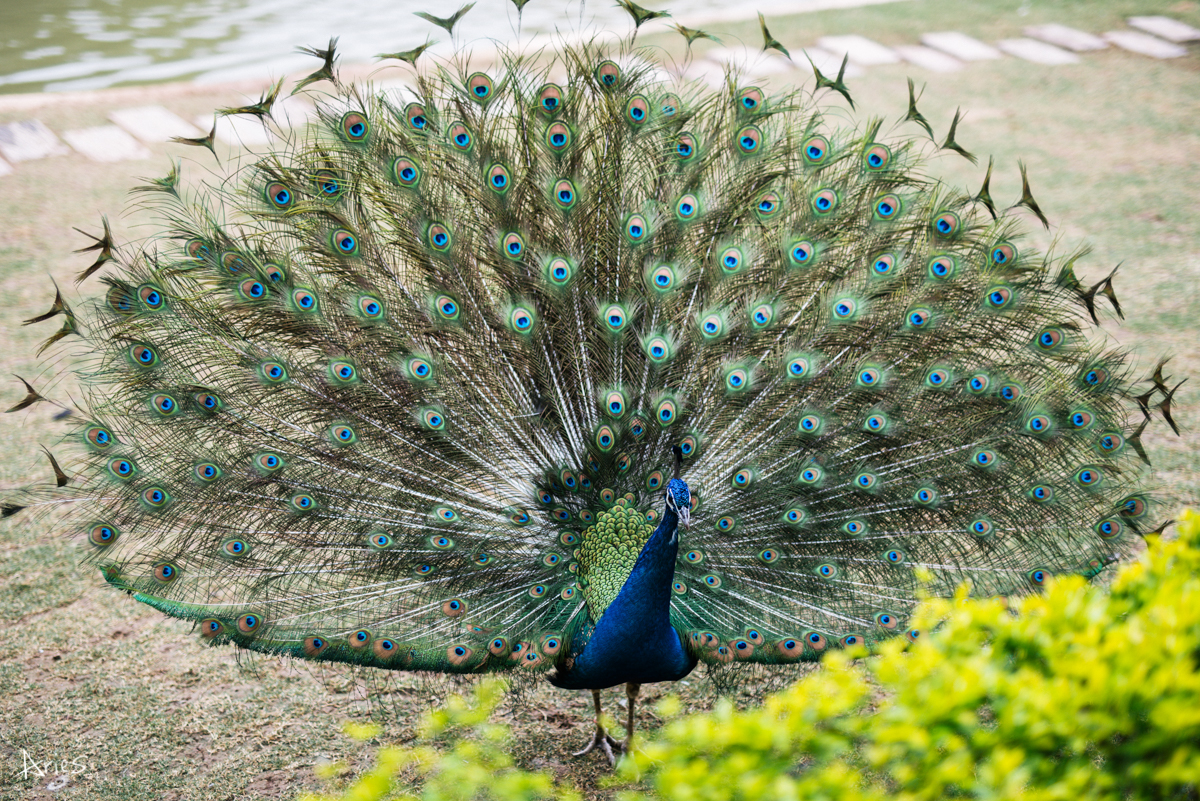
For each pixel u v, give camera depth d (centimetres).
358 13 1502
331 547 390
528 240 411
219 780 402
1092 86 1239
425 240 404
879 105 1155
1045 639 219
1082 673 202
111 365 397
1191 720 190
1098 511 391
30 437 635
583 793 394
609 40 1328
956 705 202
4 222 915
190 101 1168
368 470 396
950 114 1140
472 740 415
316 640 373
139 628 489
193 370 395
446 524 396
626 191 421
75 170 1019
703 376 409
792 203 416
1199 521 254
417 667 374
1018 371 397
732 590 398
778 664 389
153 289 393
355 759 413
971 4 1544
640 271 414
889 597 389
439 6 1517
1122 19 1473
